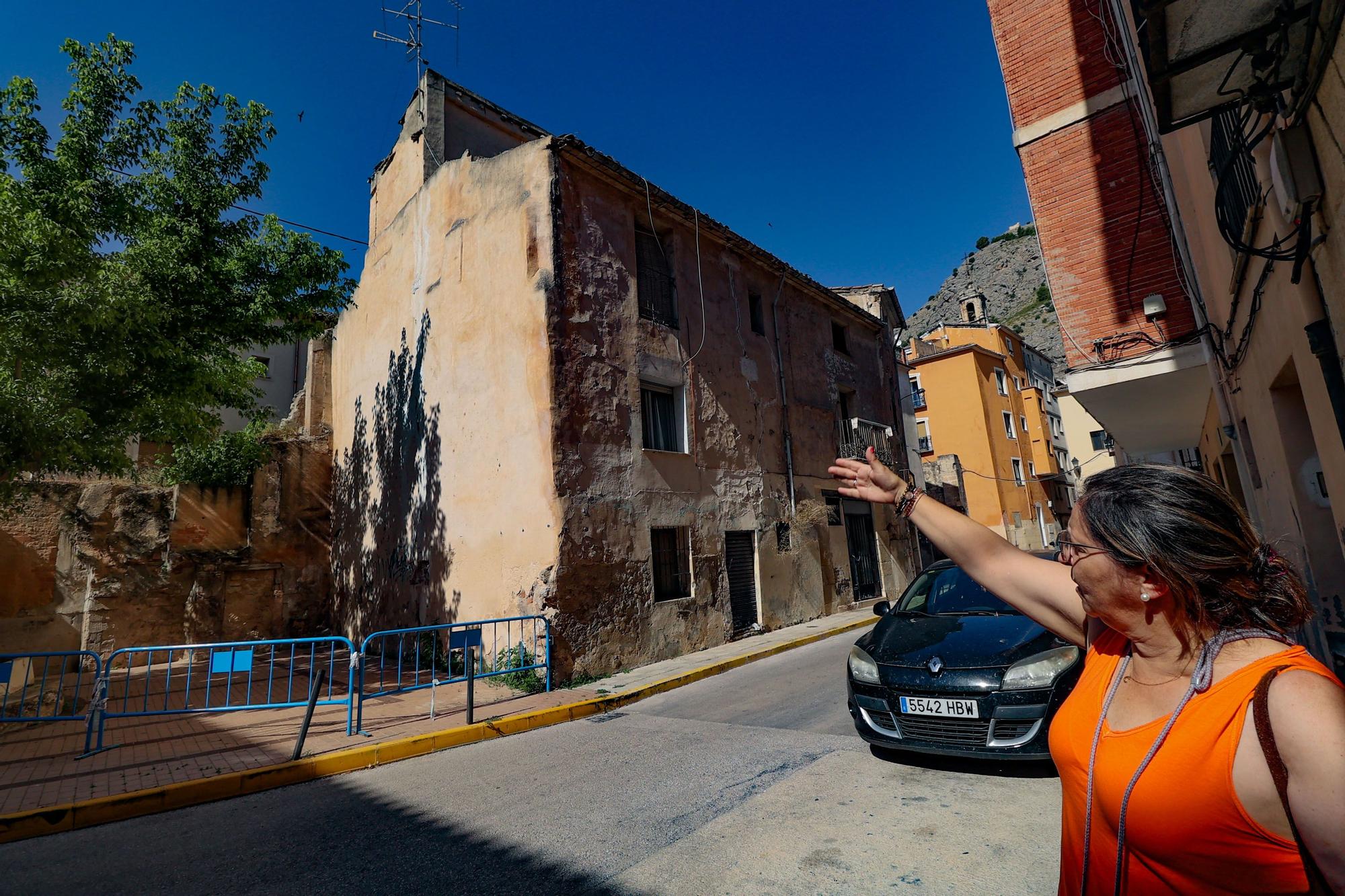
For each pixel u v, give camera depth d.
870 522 18.16
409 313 14.02
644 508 11.13
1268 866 0.87
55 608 13.11
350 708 6.84
